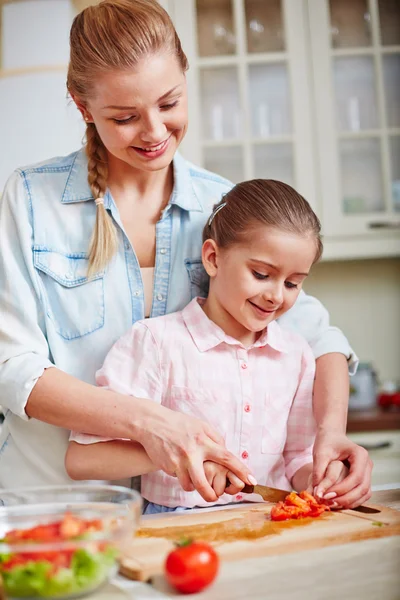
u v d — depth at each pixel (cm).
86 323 128
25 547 74
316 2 269
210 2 269
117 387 121
